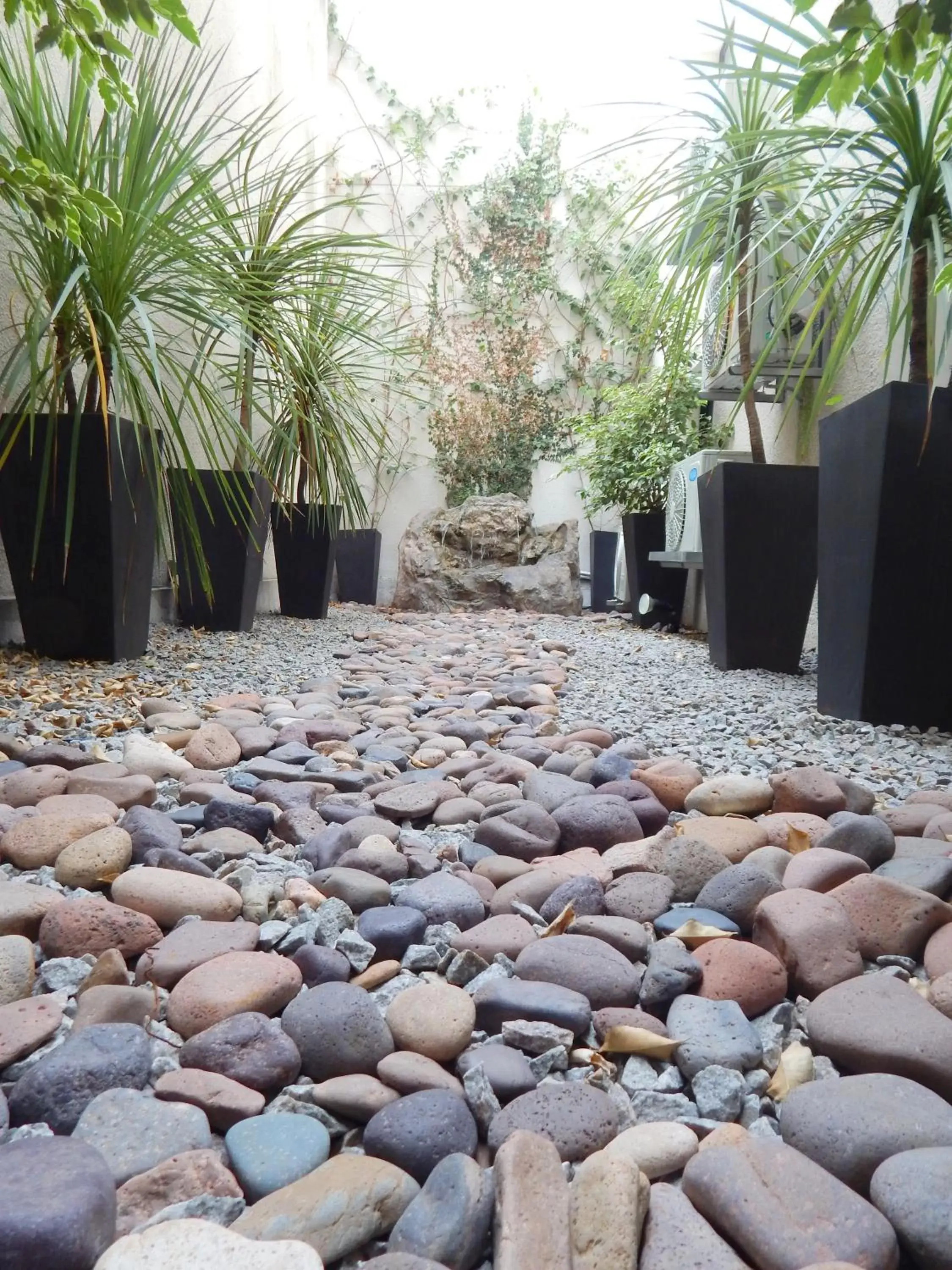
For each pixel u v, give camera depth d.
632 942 0.93
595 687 2.70
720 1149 0.62
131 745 1.57
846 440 2.04
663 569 4.83
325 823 1.34
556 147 7.17
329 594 4.66
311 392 3.51
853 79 1.19
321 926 0.95
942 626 1.97
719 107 2.86
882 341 2.95
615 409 5.32
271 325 3.16
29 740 1.70
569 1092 0.69
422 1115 0.65
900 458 1.89
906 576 1.95
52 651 2.52
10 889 0.98
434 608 5.80
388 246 3.39
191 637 3.42
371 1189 0.59
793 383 3.66
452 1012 0.78
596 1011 0.83
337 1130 0.69
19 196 1.51
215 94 4.33
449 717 2.15
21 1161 0.57
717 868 1.09
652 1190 0.61
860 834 1.13
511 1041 0.78
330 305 3.42
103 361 2.27
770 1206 0.57
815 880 1.04
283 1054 0.73
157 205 2.30
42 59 2.21
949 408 1.88
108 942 0.91
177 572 3.55
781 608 3.00
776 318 3.27
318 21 6.57
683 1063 0.76
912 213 1.69
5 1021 0.77
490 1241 0.58
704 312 3.82
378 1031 0.76
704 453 3.82
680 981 0.85
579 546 7.25
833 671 2.13
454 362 7.26
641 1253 0.56
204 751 1.63
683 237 2.42
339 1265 0.57
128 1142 0.63
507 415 7.21
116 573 2.47
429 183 7.25
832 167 2.15
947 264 1.61
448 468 7.19
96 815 1.19
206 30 4.14
